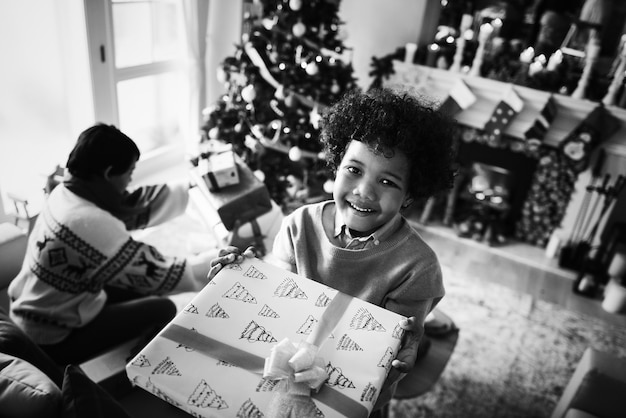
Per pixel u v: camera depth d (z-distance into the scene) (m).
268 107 2.64
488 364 2.11
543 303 2.62
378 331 0.69
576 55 2.82
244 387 0.60
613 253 2.69
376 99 0.76
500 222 3.24
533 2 2.85
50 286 1.34
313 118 2.49
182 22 2.75
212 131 2.64
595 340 2.36
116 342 1.49
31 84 2.29
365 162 0.72
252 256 0.81
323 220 0.87
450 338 1.61
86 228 1.31
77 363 1.43
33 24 2.22
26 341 1.08
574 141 2.72
